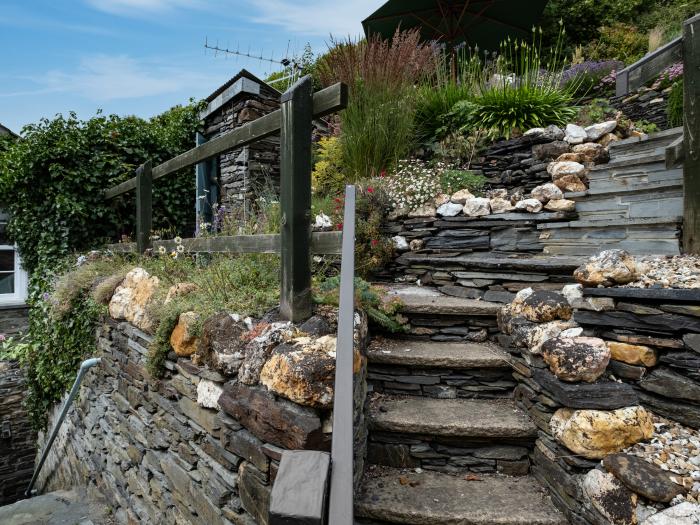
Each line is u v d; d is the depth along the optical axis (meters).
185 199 6.14
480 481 1.71
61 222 5.18
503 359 2.02
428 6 6.80
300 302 1.71
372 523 1.54
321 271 2.84
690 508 1.12
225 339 1.68
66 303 3.77
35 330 4.96
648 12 9.42
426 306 2.38
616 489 1.26
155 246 3.44
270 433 1.39
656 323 1.49
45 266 5.12
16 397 5.66
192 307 2.09
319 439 1.30
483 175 4.11
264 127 1.91
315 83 6.46
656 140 3.01
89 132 5.38
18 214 5.33
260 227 3.28
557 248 2.94
